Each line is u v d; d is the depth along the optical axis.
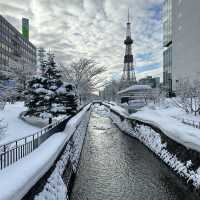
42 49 53.00
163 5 63.69
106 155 19.14
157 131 21.31
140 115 31.50
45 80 20.95
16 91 41.47
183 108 32.69
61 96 21.91
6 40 68.19
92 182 13.22
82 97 50.94
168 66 59.31
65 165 11.38
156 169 15.45
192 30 42.34
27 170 7.10
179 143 15.20
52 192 7.98
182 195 11.47
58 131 15.78
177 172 13.80
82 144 22.47
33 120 23.56
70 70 35.28
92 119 48.50
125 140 25.73
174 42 51.84
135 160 17.64
